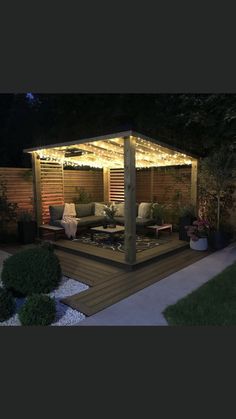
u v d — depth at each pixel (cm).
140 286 436
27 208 812
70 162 885
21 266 399
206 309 350
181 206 832
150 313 346
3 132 1324
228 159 677
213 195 795
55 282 416
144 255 577
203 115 809
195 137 857
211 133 818
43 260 408
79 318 335
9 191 769
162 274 494
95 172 982
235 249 676
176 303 369
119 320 329
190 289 425
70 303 374
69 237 753
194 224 689
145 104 997
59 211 798
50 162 825
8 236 776
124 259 540
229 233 759
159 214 805
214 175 691
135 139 504
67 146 615
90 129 1135
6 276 401
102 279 467
